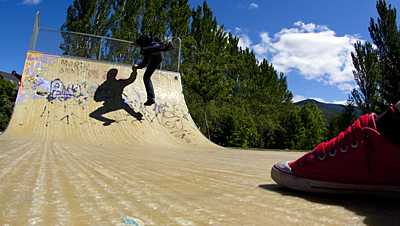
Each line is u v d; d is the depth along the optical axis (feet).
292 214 2.49
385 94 63.00
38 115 23.38
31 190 2.89
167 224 1.93
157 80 32.55
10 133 19.74
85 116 25.00
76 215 2.05
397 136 3.10
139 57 34.01
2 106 77.82
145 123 26.76
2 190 2.78
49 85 26.40
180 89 33.58
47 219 1.90
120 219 1.99
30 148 9.86
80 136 22.08
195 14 81.92
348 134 3.52
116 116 26.20
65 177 3.96
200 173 5.48
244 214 2.38
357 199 3.43
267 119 83.15
